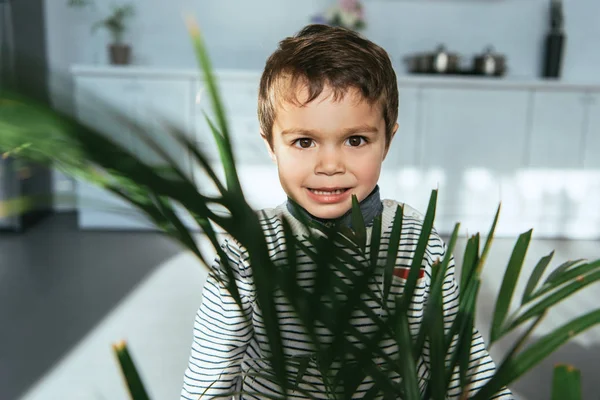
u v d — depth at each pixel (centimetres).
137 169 16
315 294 22
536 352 26
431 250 57
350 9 365
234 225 19
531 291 32
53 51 382
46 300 230
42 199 18
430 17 386
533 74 394
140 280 255
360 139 50
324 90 48
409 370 25
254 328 56
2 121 15
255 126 326
